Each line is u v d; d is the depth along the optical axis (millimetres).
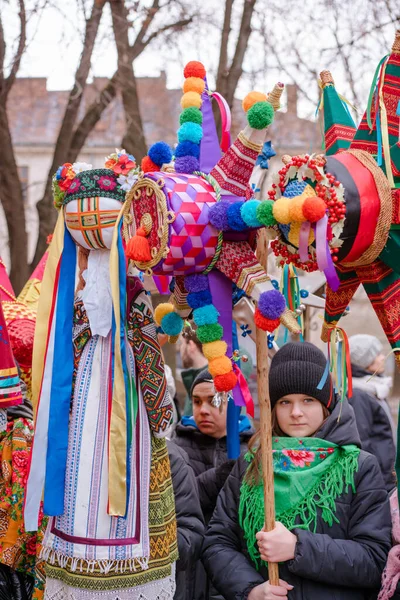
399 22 7520
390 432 3863
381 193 2082
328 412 2822
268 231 2148
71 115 7820
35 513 2461
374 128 2193
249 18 7781
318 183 2043
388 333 2203
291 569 2523
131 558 2389
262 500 2707
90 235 2455
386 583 2566
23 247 8156
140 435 2469
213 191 2281
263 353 2467
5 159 8031
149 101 11414
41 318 2547
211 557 2758
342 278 2291
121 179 2451
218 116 6035
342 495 2670
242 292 2420
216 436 3457
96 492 2404
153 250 2234
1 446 2908
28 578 2912
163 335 2721
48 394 2480
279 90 2240
